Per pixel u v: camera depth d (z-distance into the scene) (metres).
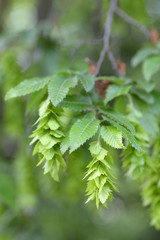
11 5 6.91
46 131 1.62
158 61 2.71
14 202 3.32
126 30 4.25
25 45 4.38
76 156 1.83
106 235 6.44
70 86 1.73
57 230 4.76
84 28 5.02
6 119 3.79
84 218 5.04
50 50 3.97
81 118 1.77
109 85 2.14
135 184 4.49
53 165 1.65
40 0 5.32
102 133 1.56
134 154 1.90
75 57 4.16
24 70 3.57
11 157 5.56
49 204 4.60
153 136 2.19
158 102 2.37
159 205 2.21
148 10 4.89
